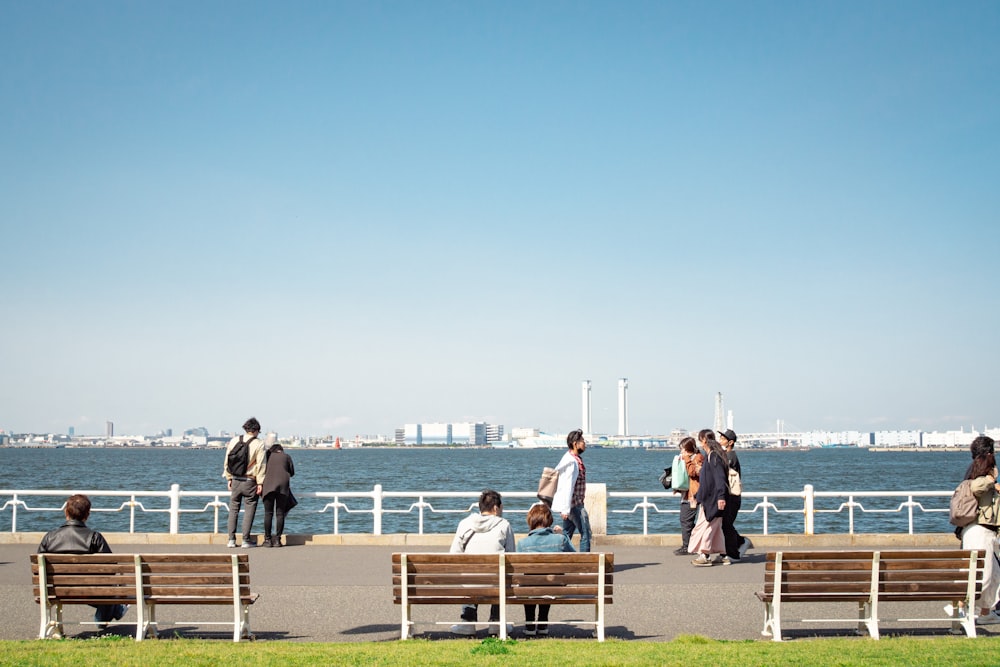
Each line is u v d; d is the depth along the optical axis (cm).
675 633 1069
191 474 9150
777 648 933
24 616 1156
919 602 1260
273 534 1873
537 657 880
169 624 1081
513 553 999
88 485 6825
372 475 8869
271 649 928
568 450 1505
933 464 13862
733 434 1650
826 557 1009
